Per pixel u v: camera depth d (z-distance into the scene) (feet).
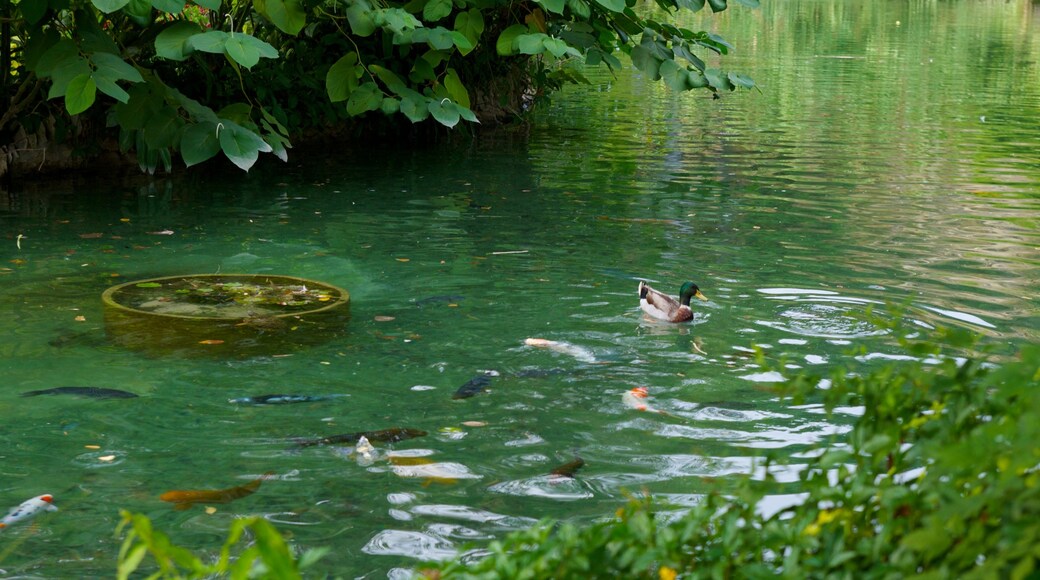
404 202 38.22
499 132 56.70
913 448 9.00
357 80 41.96
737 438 17.70
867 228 34.22
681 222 35.04
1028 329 23.36
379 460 16.81
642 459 16.88
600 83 79.56
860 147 51.90
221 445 17.34
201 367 21.02
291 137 50.90
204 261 29.60
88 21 35.96
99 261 29.45
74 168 43.88
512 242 32.17
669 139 54.44
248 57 33.50
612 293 26.58
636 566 8.27
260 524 7.68
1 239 31.94
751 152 50.34
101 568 13.46
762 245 31.78
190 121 37.06
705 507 9.16
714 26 131.95
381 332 23.39
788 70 87.81
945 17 151.12
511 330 23.61
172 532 14.35
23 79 43.01
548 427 18.21
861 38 119.96
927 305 25.39
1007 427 7.23
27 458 16.72
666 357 21.85
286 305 24.84
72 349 22.00
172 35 34.47
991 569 6.72
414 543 14.12
